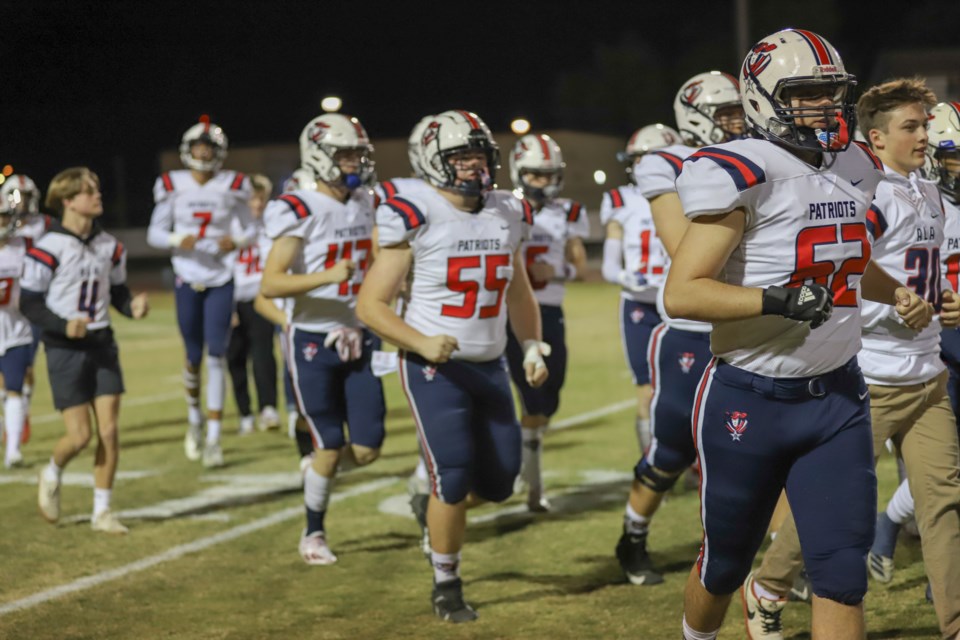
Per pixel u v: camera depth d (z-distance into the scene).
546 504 10.52
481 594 8.12
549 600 7.91
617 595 7.96
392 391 19.00
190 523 10.45
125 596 8.29
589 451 13.27
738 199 4.94
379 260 7.50
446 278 7.41
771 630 6.58
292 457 13.59
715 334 5.32
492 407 7.68
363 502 11.12
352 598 8.11
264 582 8.56
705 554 5.57
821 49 5.02
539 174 11.27
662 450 7.95
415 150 7.73
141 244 65.19
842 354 5.21
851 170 5.21
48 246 9.77
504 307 7.64
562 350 10.80
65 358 9.91
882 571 7.68
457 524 7.56
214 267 13.84
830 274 5.13
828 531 5.19
